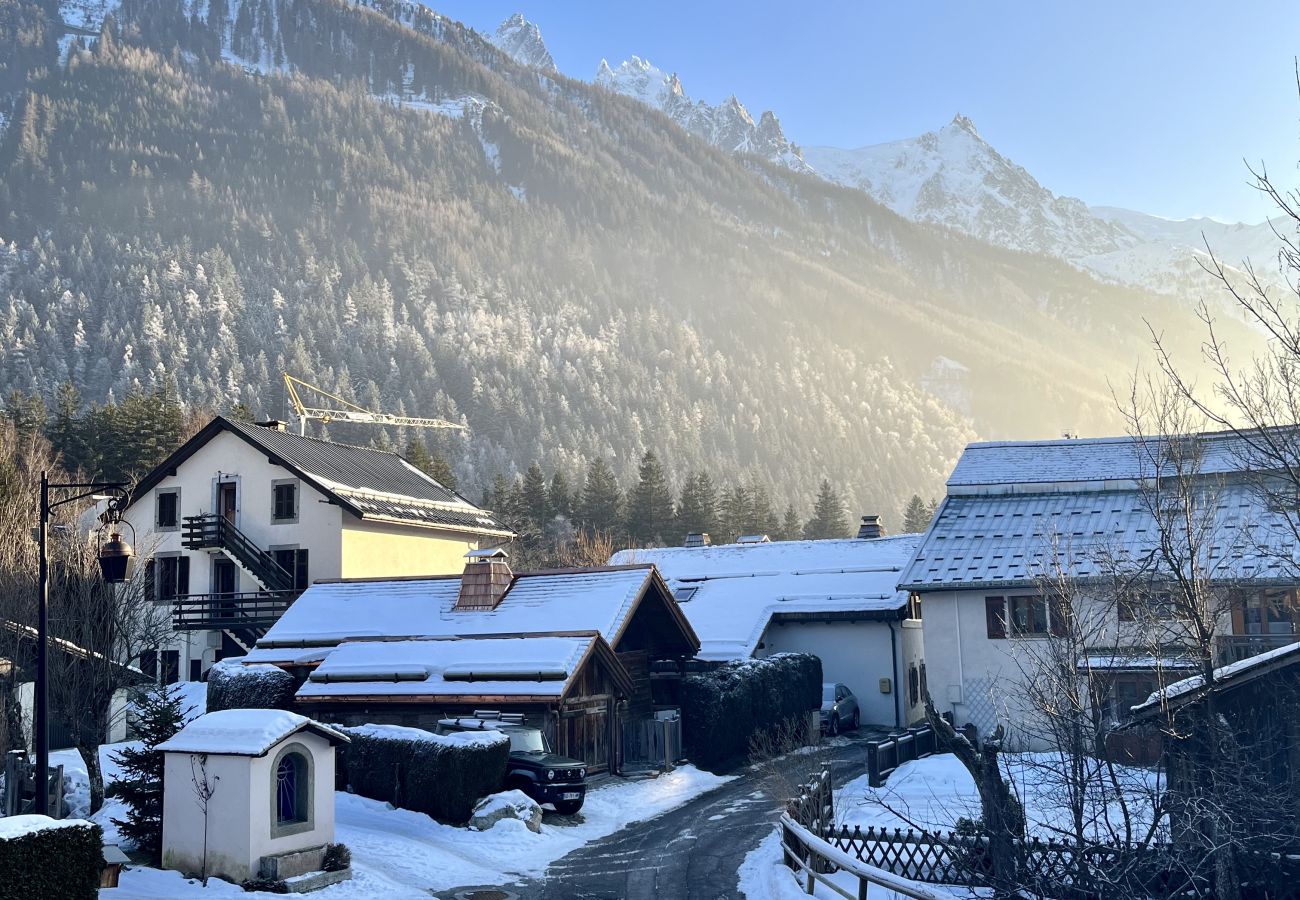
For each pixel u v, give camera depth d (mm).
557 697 27328
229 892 18578
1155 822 14797
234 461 50500
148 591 40188
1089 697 16141
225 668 32594
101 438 82438
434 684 29016
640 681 33719
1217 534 30078
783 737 35656
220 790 19406
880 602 44719
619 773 30734
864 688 44625
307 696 30266
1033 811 22016
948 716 34750
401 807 24906
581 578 33031
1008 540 37125
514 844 23344
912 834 19188
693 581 51656
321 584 36781
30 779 22062
